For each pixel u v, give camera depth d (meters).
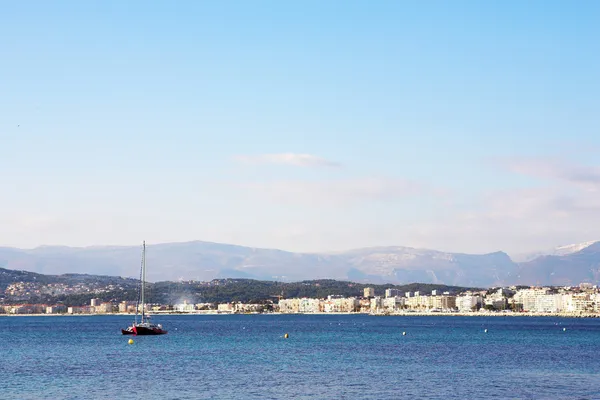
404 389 110.81
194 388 111.81
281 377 124.62
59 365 146.50
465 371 134.00
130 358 162.12
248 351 183.12
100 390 110.00
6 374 130.75
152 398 102.69
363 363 149.38
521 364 148.00
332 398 102.94
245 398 102.75
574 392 107.69
